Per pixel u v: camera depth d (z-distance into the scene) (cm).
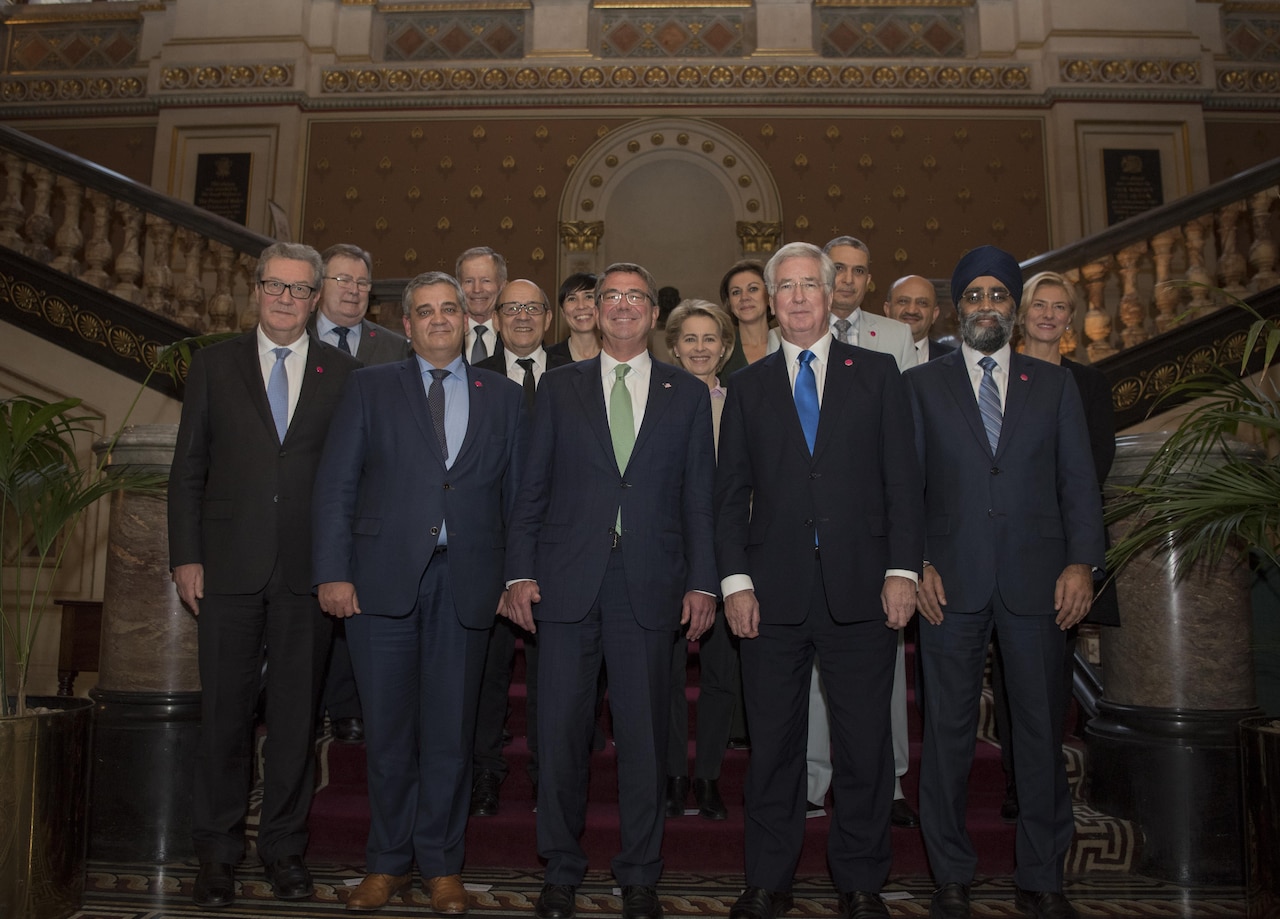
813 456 259
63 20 959
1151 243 507
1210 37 930
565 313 367
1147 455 302
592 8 945
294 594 273
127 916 256
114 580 315
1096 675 365
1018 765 257
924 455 270
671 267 920
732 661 314
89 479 345
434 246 910
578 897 272
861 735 251
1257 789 249
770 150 918
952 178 909
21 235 531
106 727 304
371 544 263
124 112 935
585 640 258
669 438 265
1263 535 262
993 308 272
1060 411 265
